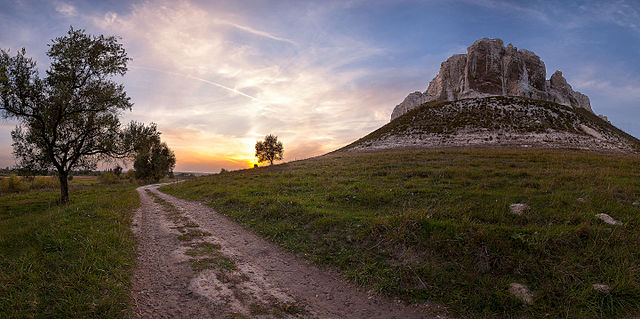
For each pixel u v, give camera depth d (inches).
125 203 573.6
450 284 193.3
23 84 656.4
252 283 209.6
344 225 312.8
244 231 356.8
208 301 178.4
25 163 714.8
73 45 738.8
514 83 3459.6
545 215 290.2
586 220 262.7
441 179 541.6
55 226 307.1
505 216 296.5
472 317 166.7
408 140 2239.2
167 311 163.9
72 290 166.2
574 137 1861.5
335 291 203.2
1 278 175.5
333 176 707.4
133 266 226.4
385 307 181.9
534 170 585.3
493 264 204.4
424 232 249.8
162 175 2235.5
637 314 156.7
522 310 166.2
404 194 440.8
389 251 241.1
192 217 448.1
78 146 757.3
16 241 263.6
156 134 1112.2
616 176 491.2
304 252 271.9
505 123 2228.1
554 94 3646.7
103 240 261.4
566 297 170.6
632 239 221.5
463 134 2126.0
